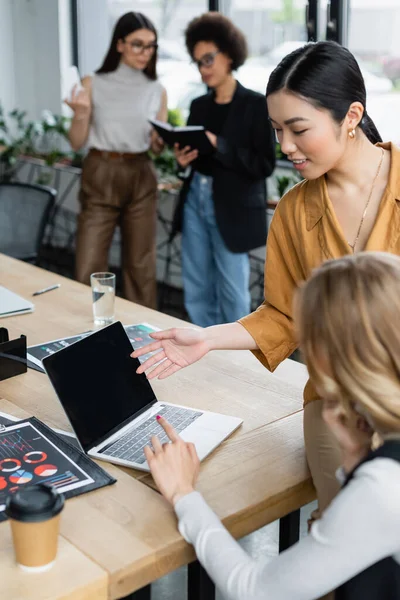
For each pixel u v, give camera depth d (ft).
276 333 5.62
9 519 3.96
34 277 9.46
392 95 14.15
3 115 21.39
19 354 6.51
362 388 3.37
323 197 5.23
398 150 5.12
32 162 20.08
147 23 13.52
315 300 3.51
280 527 5.57
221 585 3.87
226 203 12.67
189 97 18.26
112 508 4.54
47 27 20.67
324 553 3.43
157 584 7.95
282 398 6.16
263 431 5.58
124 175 14.29
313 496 5.03
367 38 14.35
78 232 14.69
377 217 5.05
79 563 4.01
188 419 5.68
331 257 5.22
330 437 5.00
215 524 4.13
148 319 8.01
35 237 12.43
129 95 13.99
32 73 21.44
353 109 4.91
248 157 12.40
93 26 20.44
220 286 13.30
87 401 5.31
